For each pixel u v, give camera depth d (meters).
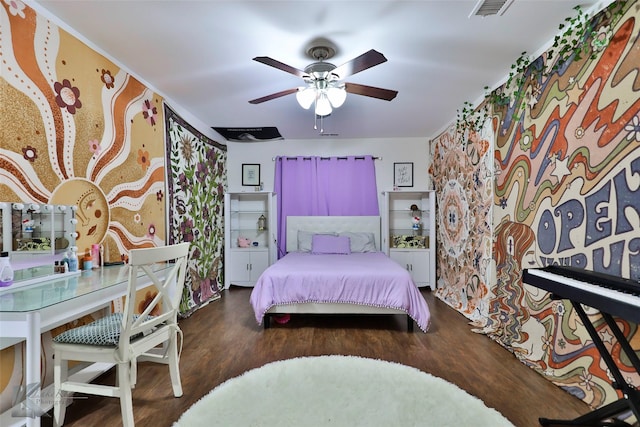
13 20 1.74
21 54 1.79
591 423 1.61
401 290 3.01
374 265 3.49
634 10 1.64
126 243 2.67
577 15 2.01
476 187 3.44
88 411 1.81
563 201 2.11
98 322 1.82
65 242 2.06
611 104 1.76
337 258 4.12
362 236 4.94
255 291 3.18
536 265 2.37
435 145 4.89
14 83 1.75
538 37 2.27
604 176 1.79
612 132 1.75
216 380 2.13
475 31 2.21
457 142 3.98
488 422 1.67
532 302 2.40
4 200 1.70
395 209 5.24
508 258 2.75
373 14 2.02
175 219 3.50
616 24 1.73
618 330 1.48
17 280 1.76
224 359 2.44
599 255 1.82
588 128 1.91
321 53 2.46
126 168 2.68
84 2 1.88
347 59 2.58
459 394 1.93
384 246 4.99
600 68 1.84
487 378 2.14
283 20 2.08
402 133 4.95
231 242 5.25
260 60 2.09
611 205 1.75
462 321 3.34
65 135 2.07
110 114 2.49
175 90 3.20
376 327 3.15
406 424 1.66
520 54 2.51
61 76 2.05
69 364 2.10
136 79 2.82
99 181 2.38
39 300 1.48
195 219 4.02
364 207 5.19
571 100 2.06
